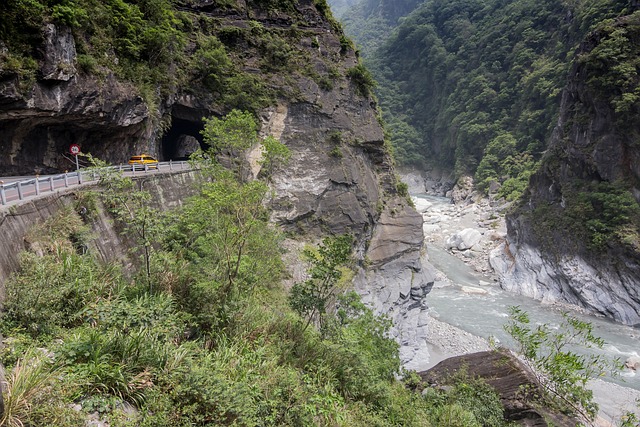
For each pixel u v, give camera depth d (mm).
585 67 41688
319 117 30859
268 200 27031
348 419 8391
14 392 4535
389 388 11586
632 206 35312
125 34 21969
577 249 38125
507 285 42375
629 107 36906
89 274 8414
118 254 12234
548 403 12836
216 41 29219
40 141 18078
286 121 29844
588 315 34438
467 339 30641
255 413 6535
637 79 37188
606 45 39562
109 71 19562
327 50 33625
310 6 34312
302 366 9969
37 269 7652
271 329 10609
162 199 18359
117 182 9148
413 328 30438
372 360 11992
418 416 10836
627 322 32344
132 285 9570
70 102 17000
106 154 21984
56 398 4898
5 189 8820
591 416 9086
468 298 39094
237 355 8344
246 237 11242
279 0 33312
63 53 16312
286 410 7211
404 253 32125
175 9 28766
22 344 6070
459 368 15586
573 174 42281
